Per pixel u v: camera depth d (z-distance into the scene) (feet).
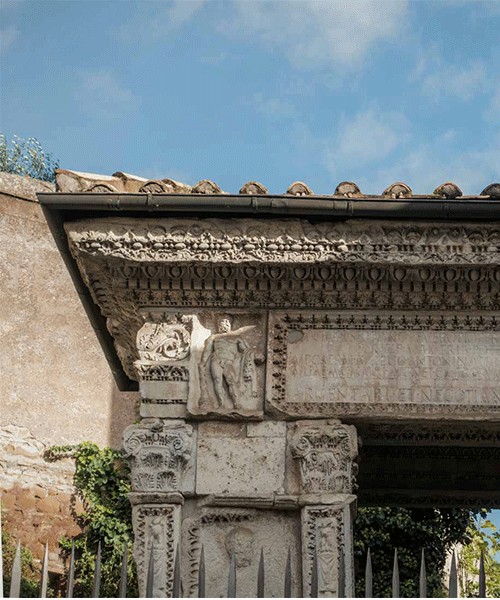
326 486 35.19
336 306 37.17
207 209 36.01
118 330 40.86
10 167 88.94
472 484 46.50
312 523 34.78
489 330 37.06
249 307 37.45
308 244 36.29
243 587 34.78
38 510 73.00
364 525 62.08
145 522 35.22
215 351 36.86
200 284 37.27
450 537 62.69
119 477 74.33
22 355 76.79
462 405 36.19
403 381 36.50
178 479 35.55
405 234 36.35
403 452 46.34
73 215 36.73
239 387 36.55
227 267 36.78
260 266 36.63
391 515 62.03
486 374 36.55
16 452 74.02
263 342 37.09
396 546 61.87
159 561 34.78
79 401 77.46
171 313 37.50
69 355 78.28
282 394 36.37
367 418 36.27
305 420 36.22
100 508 73.00
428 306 37.09
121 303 38.58
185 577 34.88
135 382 47.73
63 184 36.14
